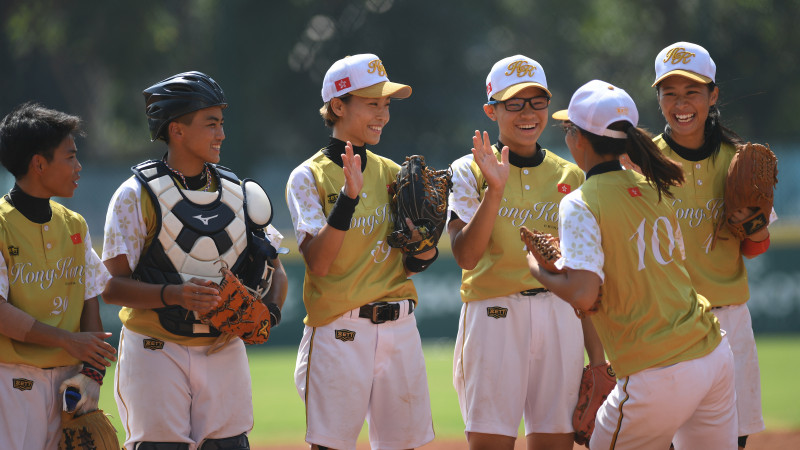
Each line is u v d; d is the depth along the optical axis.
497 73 19.44
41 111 16.12
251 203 17.44
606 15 125.56
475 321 19.22
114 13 115.25
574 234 15.73
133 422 16.67
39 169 15.87
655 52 123.88
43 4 117.44
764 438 27.56
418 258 18.28
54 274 16.19
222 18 111.50
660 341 15.51
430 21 110.06
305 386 18.12
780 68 116.00
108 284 16.70
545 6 121.94
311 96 112.56
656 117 123.88
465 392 19.45
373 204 18.38
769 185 18.88
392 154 113.19
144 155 135.75
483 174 17.61
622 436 15.89
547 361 18.98
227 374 17.17
